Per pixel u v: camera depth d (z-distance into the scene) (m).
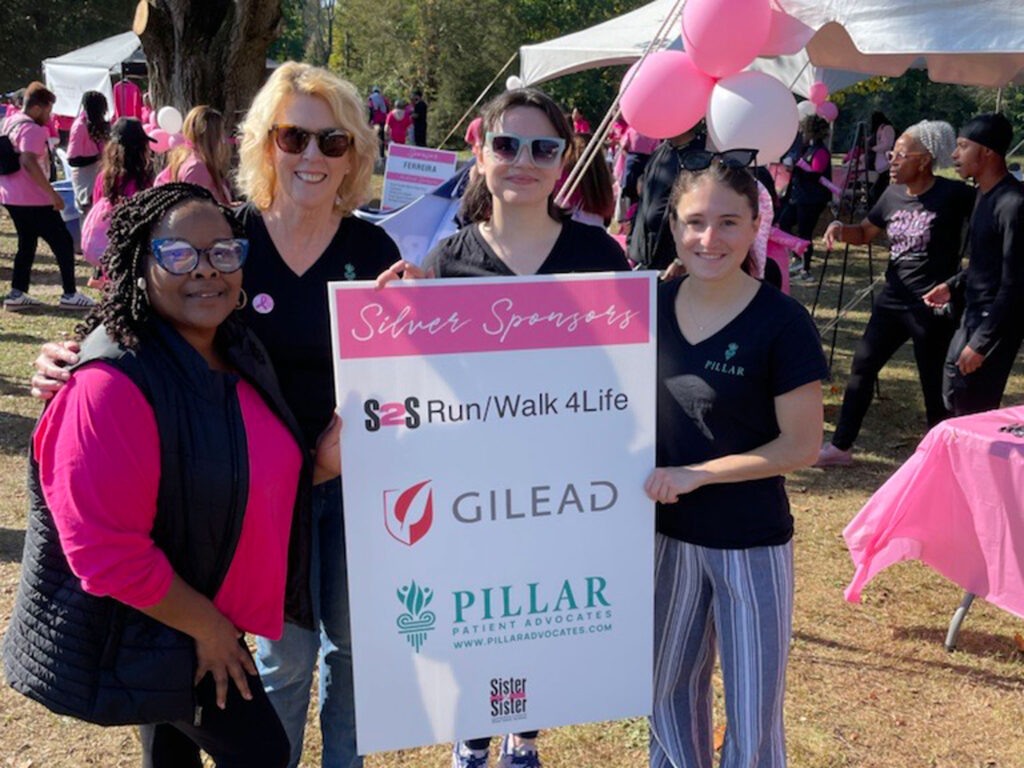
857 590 3.74
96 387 1.71
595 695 2.27
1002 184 4.62
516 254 2.47
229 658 1.89
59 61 18.70
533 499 2.15
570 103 37.28
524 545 2.17
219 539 1.86
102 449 1.69
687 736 2.45
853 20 4.27
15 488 4.94
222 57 8.98
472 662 2.19
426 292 2.02
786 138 3.70
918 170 5.32
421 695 2.18
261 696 2.04
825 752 3.09
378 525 2.09
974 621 3.96
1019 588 3.33
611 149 14.58
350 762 2.56
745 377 2.15
